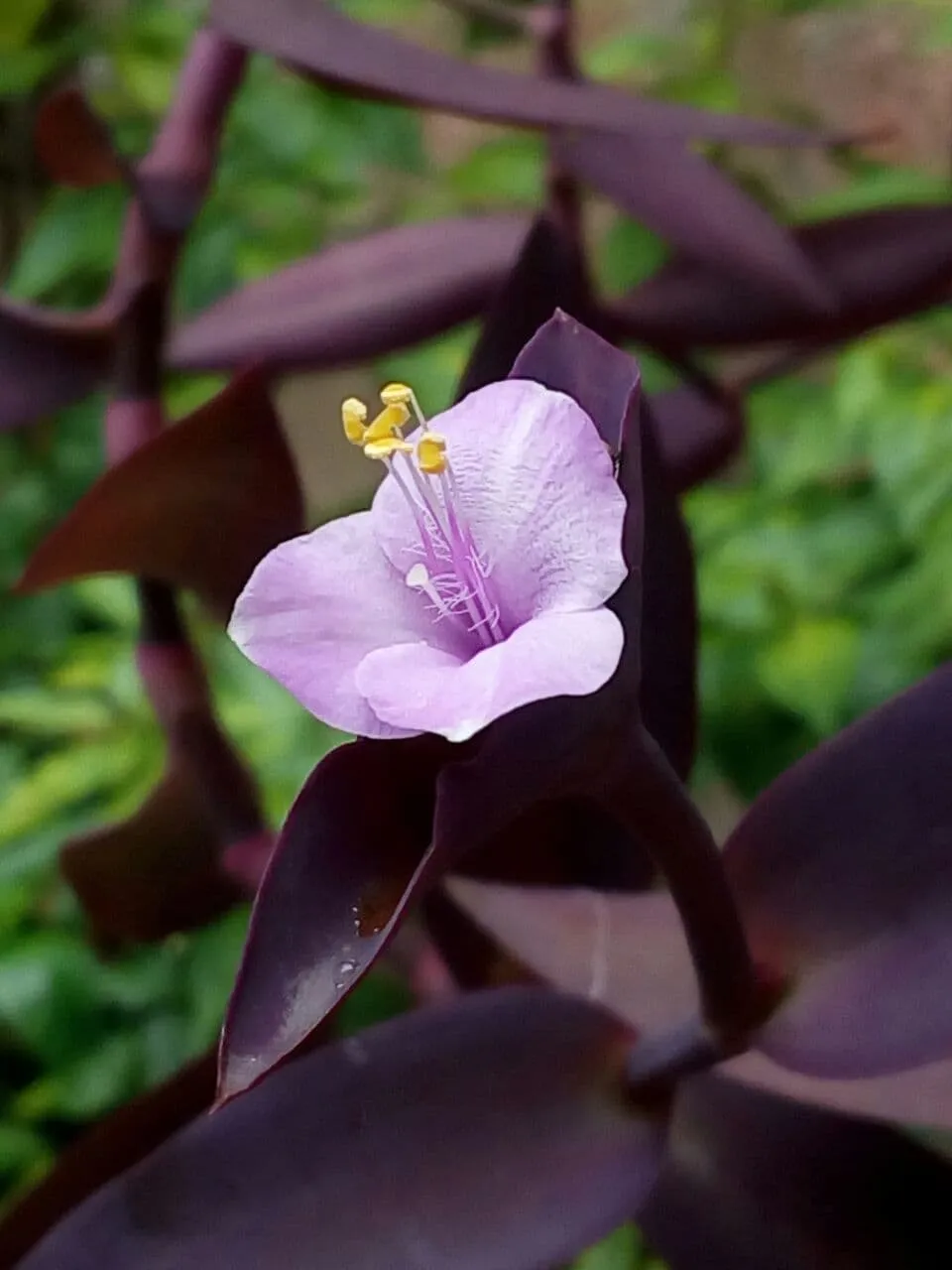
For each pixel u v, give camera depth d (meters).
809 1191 0.24
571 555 0.19
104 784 0.54
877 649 0.52
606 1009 0.24
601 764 0.19
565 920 0.26
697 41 0.59
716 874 0.21
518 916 0.26
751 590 0.53
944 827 0.22
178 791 0.28
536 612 0.19
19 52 0.66
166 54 0.69
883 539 0.55
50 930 0.54
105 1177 0.25
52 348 0.28
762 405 0.60
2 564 0.75
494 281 0.30
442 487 0.19
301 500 0.25
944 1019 0.22
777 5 0.55
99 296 0.72
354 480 0.56
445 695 0.18
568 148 0.30
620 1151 0.23
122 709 0.54
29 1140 0.51
